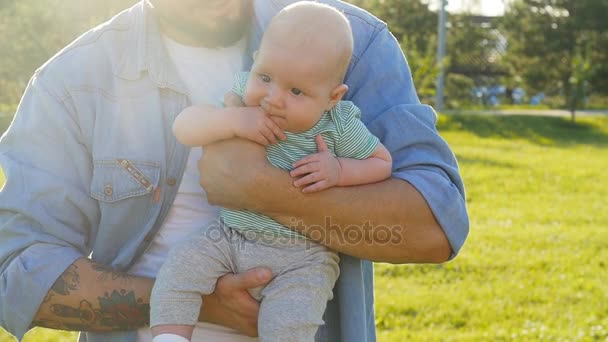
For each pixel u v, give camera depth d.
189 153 2.38
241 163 2.18
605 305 6.90
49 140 2.35
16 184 2.32
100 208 2.37
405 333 6.12
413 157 2.33
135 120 2.36
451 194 2.28
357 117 2.30
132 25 2.43
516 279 7.61
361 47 2.44
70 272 2.27
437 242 2.27
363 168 2.24
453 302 6.89
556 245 8.91
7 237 2.33
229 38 2.40
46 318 2.30
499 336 6.10
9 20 21.28
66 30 21.27
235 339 2.34
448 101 27.95
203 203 2.40
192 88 2.43
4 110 21.27
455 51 29.34
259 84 2.18
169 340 2.15
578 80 24.86
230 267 2.21
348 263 2.33
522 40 28.94
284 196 2.16
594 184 13.14
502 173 13.88
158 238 2.41
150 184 2.35
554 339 6.04
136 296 2.27
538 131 21.38
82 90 2.36
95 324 2.31
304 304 2.15
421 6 27.81
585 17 28.34
